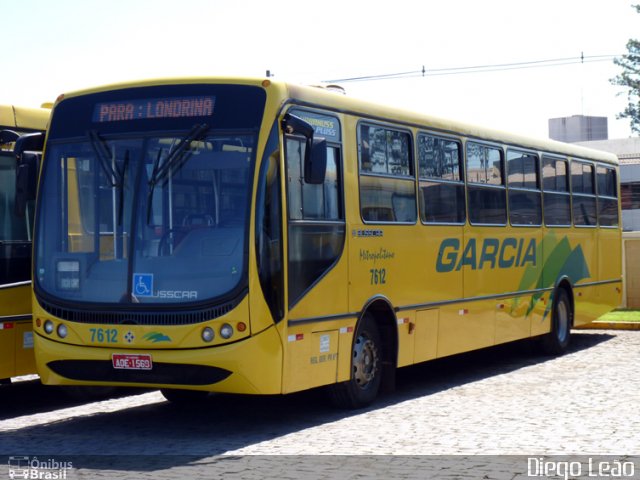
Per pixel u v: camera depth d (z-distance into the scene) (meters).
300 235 10.45
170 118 10.41
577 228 18.34
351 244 11.36
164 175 10.27
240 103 10.23
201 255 9.98
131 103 10.62
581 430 10.06
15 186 11.66
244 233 9.87
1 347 11.45
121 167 10.46
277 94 10.23
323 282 10.80
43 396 13.41
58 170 10.83
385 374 12.29
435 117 13.52
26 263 11.82
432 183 13.30
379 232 11.93
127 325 10.09
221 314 9.80
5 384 14.57
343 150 11.38
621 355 16.98
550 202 17.23
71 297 10.45
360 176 11.66
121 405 12.48
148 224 10.23
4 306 11.51
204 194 10.11
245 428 10.61
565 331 17.64
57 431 10.60
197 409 12.01
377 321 12.28
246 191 9.95
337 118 11.31
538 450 9.08
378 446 9.40
